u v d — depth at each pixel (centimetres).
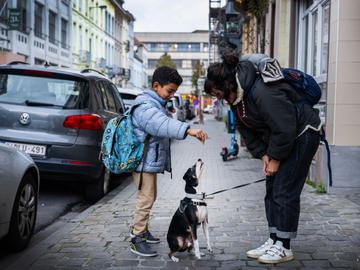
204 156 1520
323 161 809
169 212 684
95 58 5306
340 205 709
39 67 798
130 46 7962
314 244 520
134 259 478
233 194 822
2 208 475
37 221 694
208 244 485
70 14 4156
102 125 785
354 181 790
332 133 793
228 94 441
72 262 474
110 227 609
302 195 787
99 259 481
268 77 428
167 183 957
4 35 2770
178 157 1495
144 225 493
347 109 786
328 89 819
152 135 469
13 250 525
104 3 5788
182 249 468
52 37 3719
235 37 2708
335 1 793
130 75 7769
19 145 744
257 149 469
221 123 4066
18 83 780
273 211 475
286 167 450
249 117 446
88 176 760
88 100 782
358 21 777
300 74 450
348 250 500
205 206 464
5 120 753
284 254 460
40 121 750
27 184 544
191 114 4841
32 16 3170
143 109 462
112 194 851
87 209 727
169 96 477
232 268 449
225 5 2900
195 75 7831
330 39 813
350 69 782
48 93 773
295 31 1224
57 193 880
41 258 488
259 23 1722
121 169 473
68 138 749
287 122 426
